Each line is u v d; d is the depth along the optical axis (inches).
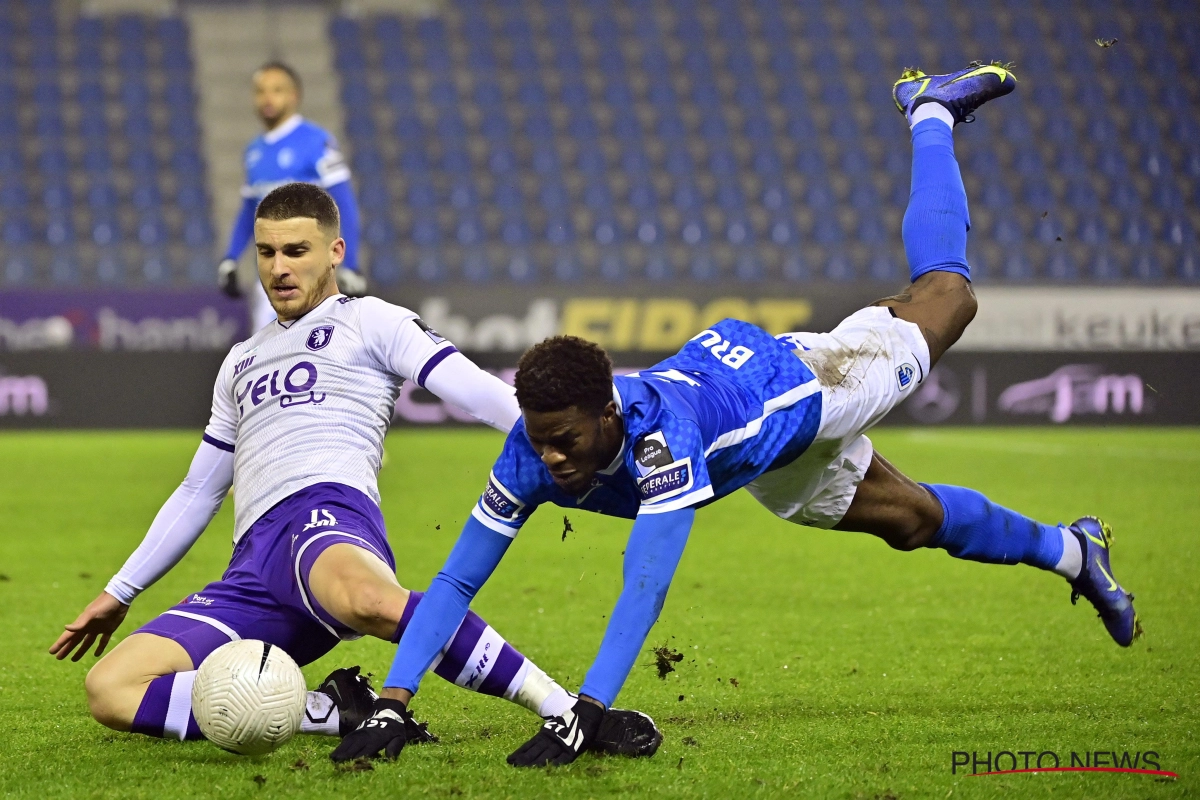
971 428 2322.8
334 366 496.7
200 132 2997.0
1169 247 2891.2
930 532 561.9
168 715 449.4
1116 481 1459.2
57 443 1991.9
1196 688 567.2
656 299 2309.3
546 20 3373.5
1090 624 727.7
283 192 506.6
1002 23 3326.8
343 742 428.5
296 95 1138.7
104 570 919.0
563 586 867.4
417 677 434.6
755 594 832.9
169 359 2220.7
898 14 3378.4
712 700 547.5
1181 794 401.7
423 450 1895.9
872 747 457.7
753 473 470.9
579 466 416.2
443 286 2255.2
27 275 2630.4
